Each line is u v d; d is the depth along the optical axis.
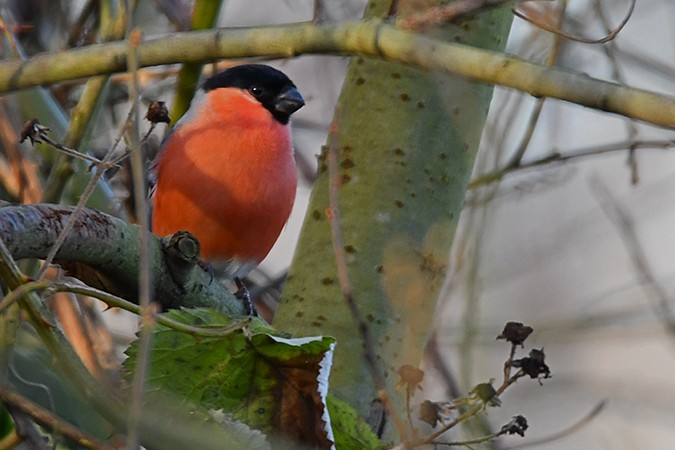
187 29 9.54
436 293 6.35
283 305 6.36
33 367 5.90
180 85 7.89
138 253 5.36
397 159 6.36
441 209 6.39
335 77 10.61
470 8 5.11
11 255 4.66
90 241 5.06
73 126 7.16
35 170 8.27
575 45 9.50
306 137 10.96
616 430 10.46
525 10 9.16
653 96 4.40
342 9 9.91
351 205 6.34
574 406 10.50
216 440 4.75
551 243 10.78
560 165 9.54
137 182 4.39
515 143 10.23
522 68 4.68
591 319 9.82
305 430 4.93
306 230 6.48
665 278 11.16
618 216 10.06
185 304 5.83
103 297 4.36
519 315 10.24
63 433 4.26
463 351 7.70
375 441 5.09
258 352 4.94
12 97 8.44
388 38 4.98
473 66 4.79
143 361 3.96
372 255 6.26
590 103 4.53
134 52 4.68
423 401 5.57
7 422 4.79
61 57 5.52
